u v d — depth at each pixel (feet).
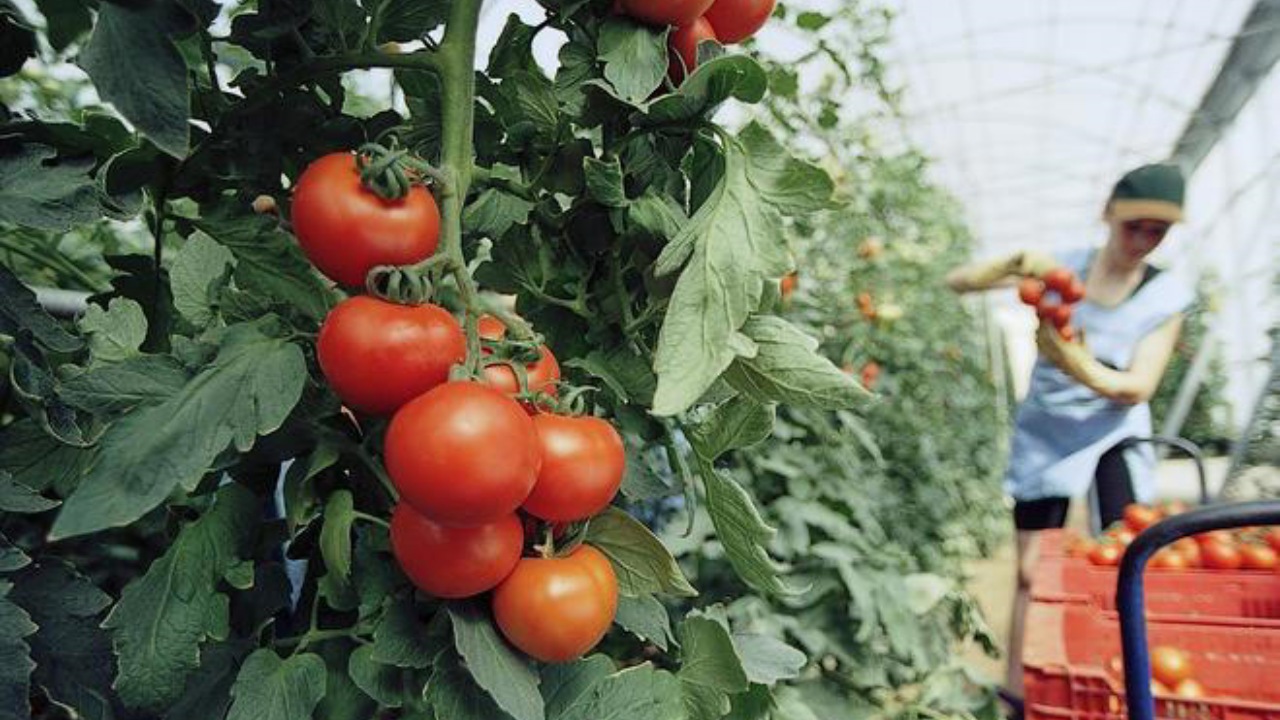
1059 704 5.58
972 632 6.48
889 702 6.27
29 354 1.80
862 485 8.76
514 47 2.35
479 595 1.96
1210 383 24.61
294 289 2.09
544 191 2.37
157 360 1.84
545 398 1.92
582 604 1.86
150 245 5.68
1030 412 9.37
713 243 1.80
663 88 2.24
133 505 1.52
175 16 1.59
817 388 1.90
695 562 6.12
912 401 13.47
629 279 2.39
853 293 11.19
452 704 1.94
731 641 2.41
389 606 1.98
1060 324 8.31
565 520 1.93
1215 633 6.30
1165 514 8.38
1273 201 16.71
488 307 1.86
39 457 2.07
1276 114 16.72
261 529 2.12
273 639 2.23
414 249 1.78
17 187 1.78
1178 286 8.76
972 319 19.31
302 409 1.94
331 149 2.29
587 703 2.21
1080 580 7.52
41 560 1.87
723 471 2.42
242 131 2.20
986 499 19.26
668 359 1.74
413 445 1.62
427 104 2.28
